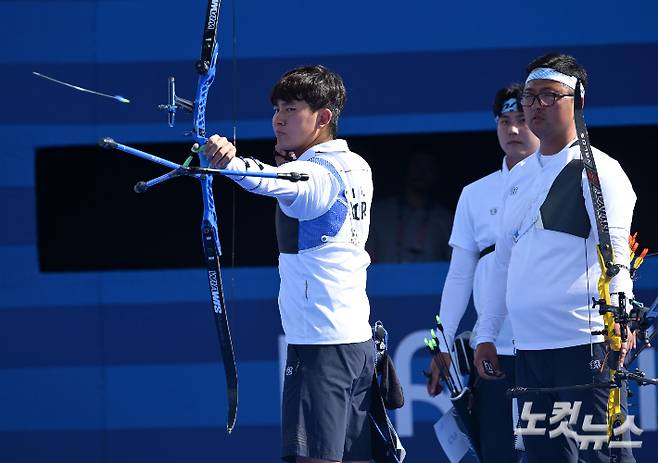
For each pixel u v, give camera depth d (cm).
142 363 1984
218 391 1986
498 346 1638
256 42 1973
